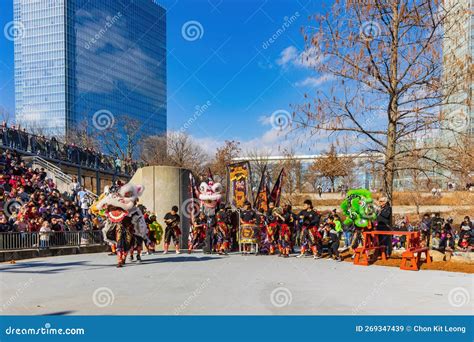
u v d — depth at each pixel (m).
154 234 16.59
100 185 33.75
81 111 72.25
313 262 13.11
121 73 83.06
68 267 12.08
